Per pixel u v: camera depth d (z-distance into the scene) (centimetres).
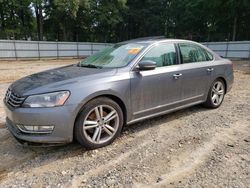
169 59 414
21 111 291
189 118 452
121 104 352
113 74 343
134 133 385
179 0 3597
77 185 254
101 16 3319
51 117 288
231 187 245
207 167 283
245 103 554
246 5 2502
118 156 314
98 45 2686
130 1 3888
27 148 340
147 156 312
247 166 283
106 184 255
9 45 2008
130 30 4231
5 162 304
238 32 3177
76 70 371
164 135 377
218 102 514
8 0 2834
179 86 419
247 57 1855
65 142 304
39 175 274
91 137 326
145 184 254
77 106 301
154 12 3931
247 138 361
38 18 3238
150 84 375
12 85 349
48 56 2302
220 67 501
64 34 3466
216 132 385
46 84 307
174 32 3994
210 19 3284
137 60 371
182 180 259
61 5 2712
